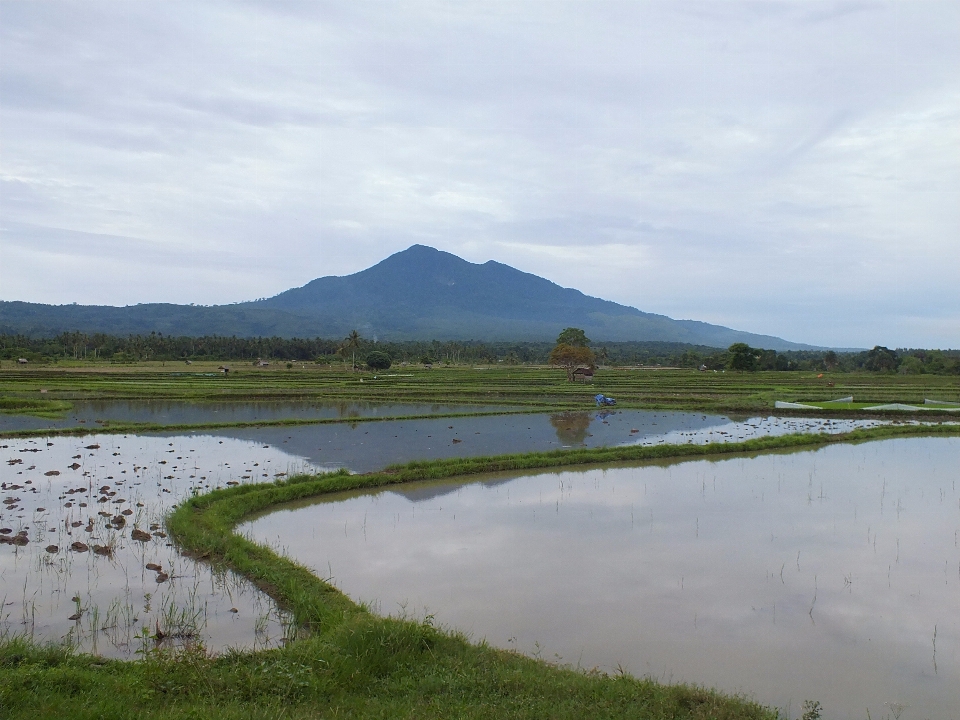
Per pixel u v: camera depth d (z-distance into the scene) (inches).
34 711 324.5
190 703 348.8
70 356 5064.0
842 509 837.2
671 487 967.0
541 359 7298.2
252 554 623.5
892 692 409.4
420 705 354.0
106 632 466.9
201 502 802.2
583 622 501.4
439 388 2669.8
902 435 1553.9
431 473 1018.7
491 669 398.3
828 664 443.5
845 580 591.8
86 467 1056.2
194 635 463.2
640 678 415.2
